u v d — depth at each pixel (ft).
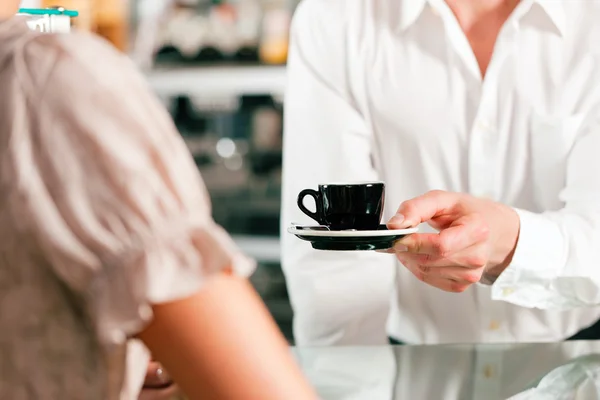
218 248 1.79
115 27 9.44
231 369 1.79
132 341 2.04
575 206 4.63
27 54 1.86
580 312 5.09
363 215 3.59
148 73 11.48
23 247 1.82
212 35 11.36
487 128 5.01
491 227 4.05
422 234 3.67
